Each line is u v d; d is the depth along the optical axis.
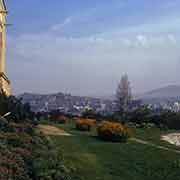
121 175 17.83
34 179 13.12
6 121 20.84
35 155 15.23
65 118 46.66
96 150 23.31
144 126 49.06
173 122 54.28
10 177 11.85
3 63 33.94
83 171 17.17
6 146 15.19
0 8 32.03
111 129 28.58
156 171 19.28
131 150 24.47
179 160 22.38
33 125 25.33
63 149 21.78
